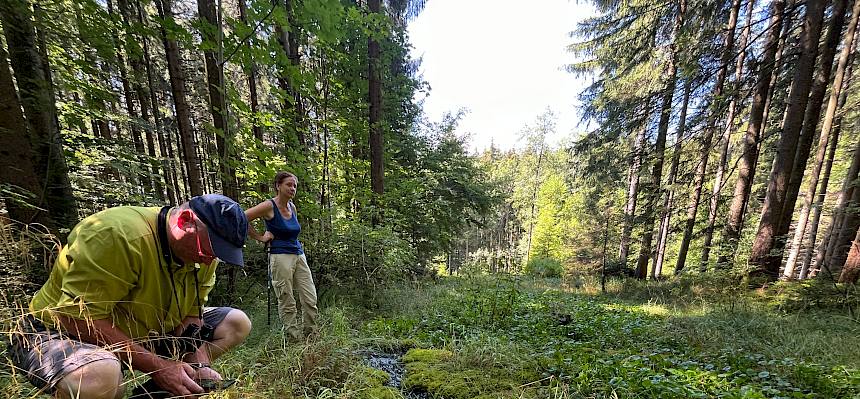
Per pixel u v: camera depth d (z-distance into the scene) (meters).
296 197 4.97
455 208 12.34
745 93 7.88
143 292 1.39
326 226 5.26
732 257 7.22
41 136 2.99
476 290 5.49
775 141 9.13
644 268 10.75
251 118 4.96
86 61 4.06
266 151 4.56
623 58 11.05
